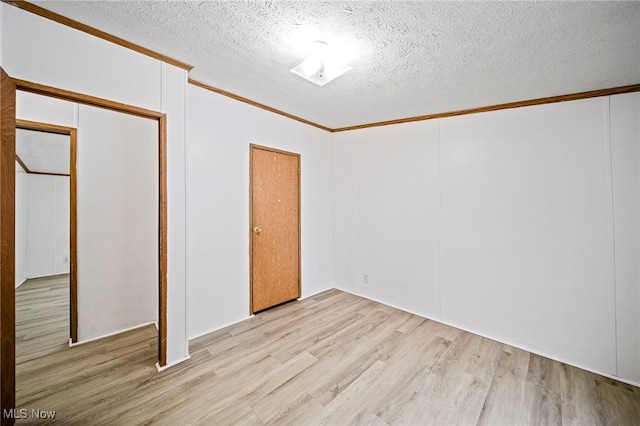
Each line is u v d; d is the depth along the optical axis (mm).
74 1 1420
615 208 2100
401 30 1573
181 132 2105
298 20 1521
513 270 2527
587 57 1771
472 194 2762
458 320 2842
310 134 3654
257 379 1913
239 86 2484
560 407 1715
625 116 2072
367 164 3613
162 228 2010
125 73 1819
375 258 3539
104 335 2549
